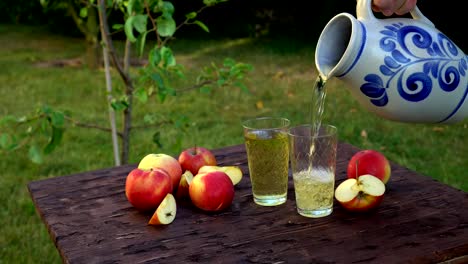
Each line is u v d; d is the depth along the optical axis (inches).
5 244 108.3
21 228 114.5
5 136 92.8
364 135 157.8
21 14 387.5
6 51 325.1
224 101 202.1
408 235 49.6
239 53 294.8
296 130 56.4
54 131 92.1
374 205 53.8
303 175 53.6
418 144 152.4
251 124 60.1
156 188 55.4
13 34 384.5
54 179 67.7
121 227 53.5
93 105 201.9
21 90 227.0
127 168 70.6
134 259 47.3
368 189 53.5
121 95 103.7
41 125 90.7
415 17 56.6
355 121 171.2
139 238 51.1
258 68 256.5
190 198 58.7
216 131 166.6
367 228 51.3
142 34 88.7
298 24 343.9
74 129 171.8
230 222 53.9
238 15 354.6
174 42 335.6
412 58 52.4
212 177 55.8
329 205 54.4
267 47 307.1
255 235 50.9
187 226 53.3
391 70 52.4
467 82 55.1
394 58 52.2
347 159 71.0
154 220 53.1
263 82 229.0
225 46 317.4
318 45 56.0
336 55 56.5
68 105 202.5
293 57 278.8
